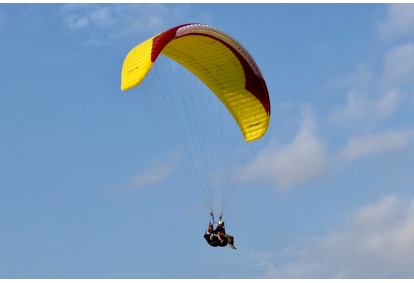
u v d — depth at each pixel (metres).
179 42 45.88
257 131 47.69
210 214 45.38
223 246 45.28
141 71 42.41
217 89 48.00
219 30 45.28
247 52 46.41
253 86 47.34
